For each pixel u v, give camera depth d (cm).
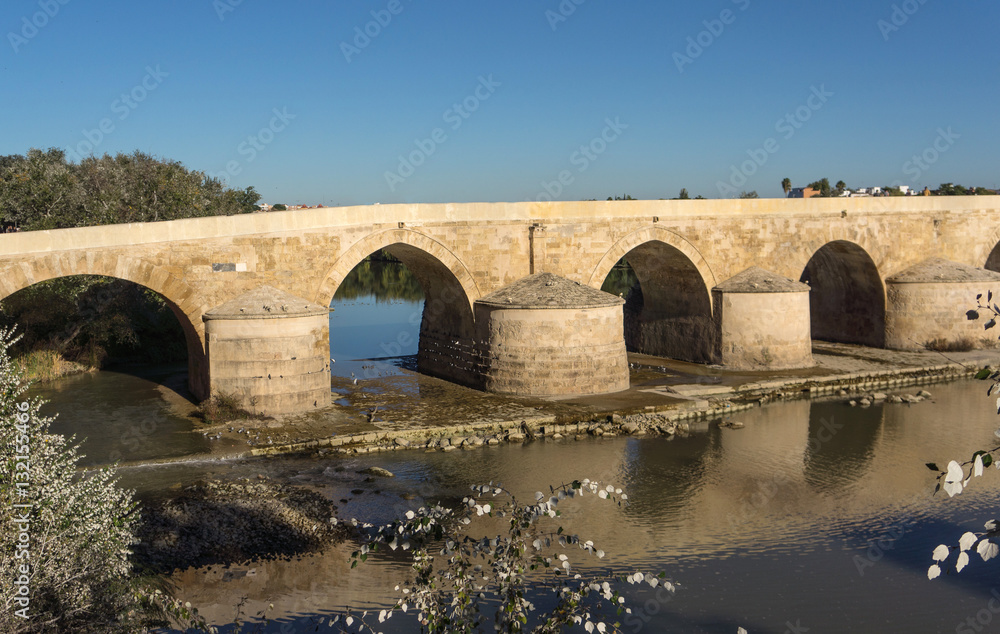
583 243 3988
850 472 2611
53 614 1217
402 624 1595
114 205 4753
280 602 1683
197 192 5334
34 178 4678
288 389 3177
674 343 4609
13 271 2761
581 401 3447
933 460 2734
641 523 2167
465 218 3759
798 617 1655
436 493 2366
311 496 2302
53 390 3678
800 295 4212
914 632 1608
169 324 4716
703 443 2952
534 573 1822
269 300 3225
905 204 4778
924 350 4662
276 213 3306
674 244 4191
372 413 3206
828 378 3897
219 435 2862
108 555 1362
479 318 3753
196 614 1420
